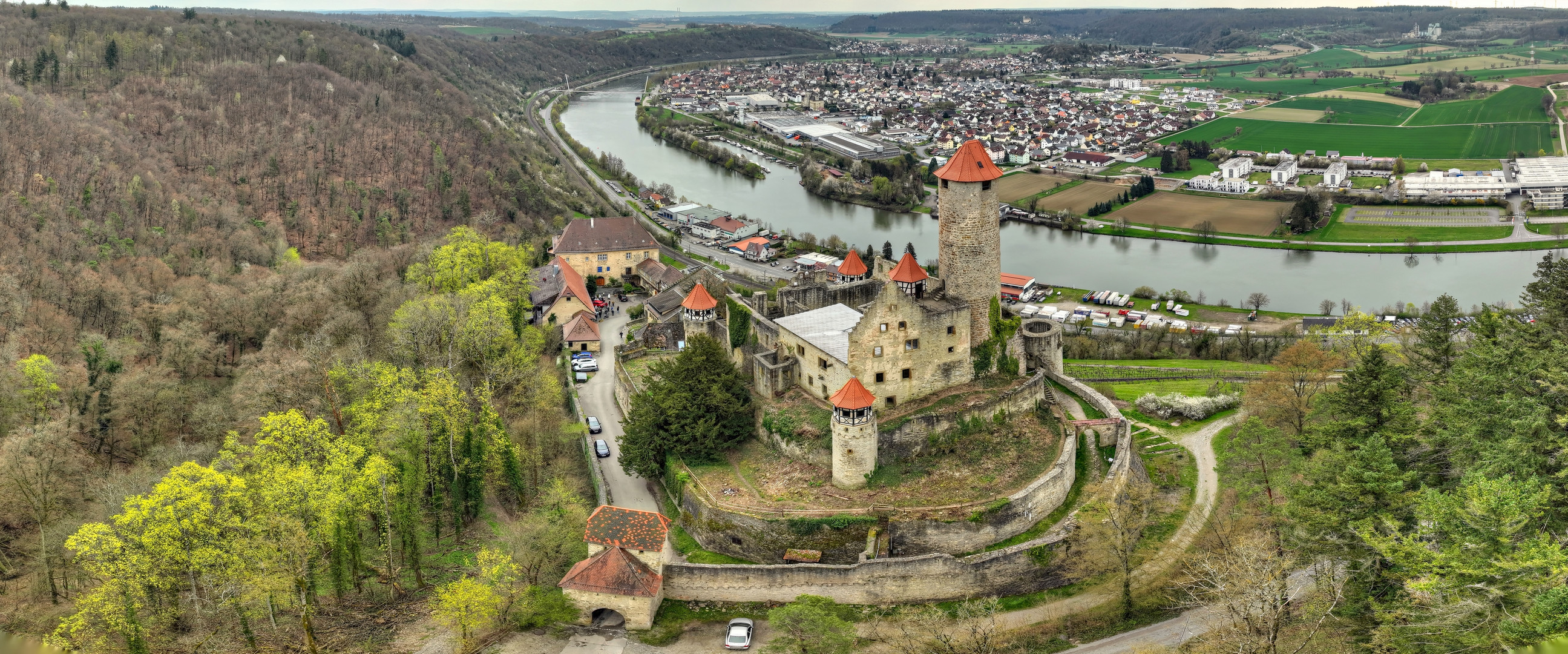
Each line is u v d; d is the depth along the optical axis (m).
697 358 138.00
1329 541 93.25
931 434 132.38
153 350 163.88
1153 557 120.81
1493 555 74.38
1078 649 105.56
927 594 114.81
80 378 141.25
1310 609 93.88
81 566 102.62
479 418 137.62
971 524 118.62
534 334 187.88
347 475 109.38
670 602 115.69
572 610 110.44
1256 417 136.50
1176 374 195.00
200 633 104.19
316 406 139.62
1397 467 93.88
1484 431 94.69
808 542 119.38
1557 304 119.94
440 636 106.69
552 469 141.25
